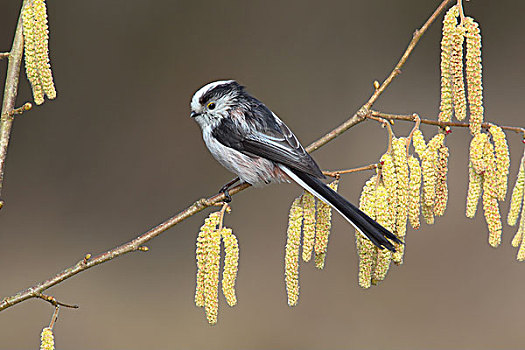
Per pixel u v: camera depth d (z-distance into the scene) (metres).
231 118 4.94
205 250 4.80
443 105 4.81
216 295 4.80
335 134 4.85
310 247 4.82
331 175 4.83
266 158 4.93
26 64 4.79
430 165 4.81
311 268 6.46
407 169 4.80
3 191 7.44
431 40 8.56
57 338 5.82
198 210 4.80
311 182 4.82
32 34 4.79
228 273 4.80
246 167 4.93
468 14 8.67
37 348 5.82
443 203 4.82
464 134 7.58
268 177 4.93
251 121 4.93
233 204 7.28
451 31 4.80
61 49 8.13
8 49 7.89
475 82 4.80
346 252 6.64
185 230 7.28
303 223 4.82
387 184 4.80
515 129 4.81
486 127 4.81
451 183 7.37
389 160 4.80
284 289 6.51
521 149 7.88
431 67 8.54
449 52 4.80
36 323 6.02
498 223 4.81
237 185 4.95
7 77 4.80
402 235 4.81
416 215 4.80
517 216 4.82
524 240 4.82
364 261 4.81
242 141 4.93
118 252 4.79
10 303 4.78
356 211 4.80
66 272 4.79
